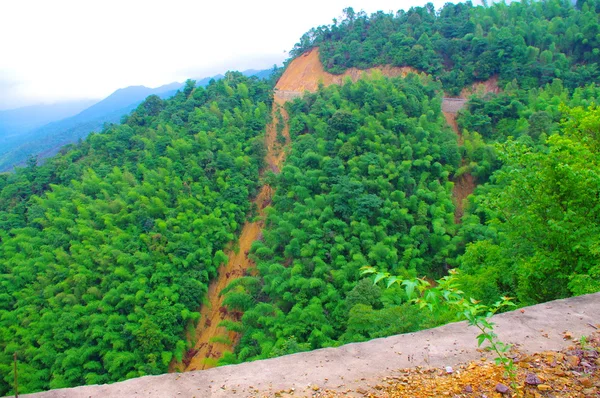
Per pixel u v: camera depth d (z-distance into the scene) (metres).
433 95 42.59
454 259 28.03
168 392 4.23
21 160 101.38
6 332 27.55
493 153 34.06
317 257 27.66
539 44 45.78
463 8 54.75
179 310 28.30
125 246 31.25
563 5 52.34
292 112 43.94
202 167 37.38
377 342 5.16
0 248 33.53
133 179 36.78
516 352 4.70
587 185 9.55
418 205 31.25
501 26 49.56
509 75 43.56
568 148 10.38
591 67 41.22
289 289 27.33
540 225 10.73
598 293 6.25
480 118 38.75
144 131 43.91
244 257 33.56
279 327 25.19
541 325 5.34
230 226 33.78
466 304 3.49
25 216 36.91
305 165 35.22
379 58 51.03
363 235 28.33
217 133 39.91
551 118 34.25
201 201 34.53
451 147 34.66
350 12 58.06
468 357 4.70
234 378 4.46
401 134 35.62
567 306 5.87
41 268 31.03
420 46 48.22
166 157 37.84
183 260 30.22
